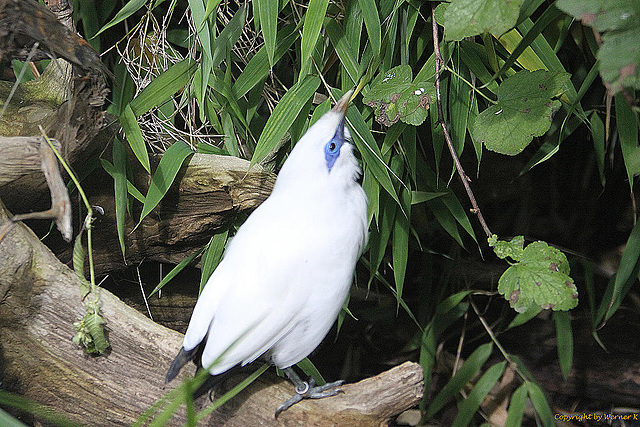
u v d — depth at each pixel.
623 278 5.05
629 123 4.62
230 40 4.95
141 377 4.36
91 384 4.36
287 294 3.97
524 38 4.18
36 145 3.92
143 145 4.69
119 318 4.29
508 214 7.03
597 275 6.91
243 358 3.98
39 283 4.09
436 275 7.14
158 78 4.91
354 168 4.28
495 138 4.33
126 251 5.42
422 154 5.94
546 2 5.56
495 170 6.59
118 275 5.85
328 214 4.05
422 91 4.45
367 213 4.41
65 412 4.42
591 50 5.10
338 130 4.19
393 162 5.11
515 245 4.30
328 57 5.09
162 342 4.33
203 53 4.79
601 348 6.68
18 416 4.47
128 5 4.82
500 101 4.38
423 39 5.09
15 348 4.21
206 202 5.17
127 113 4.79
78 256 4.25
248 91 5.32
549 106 4.28
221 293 4.03
